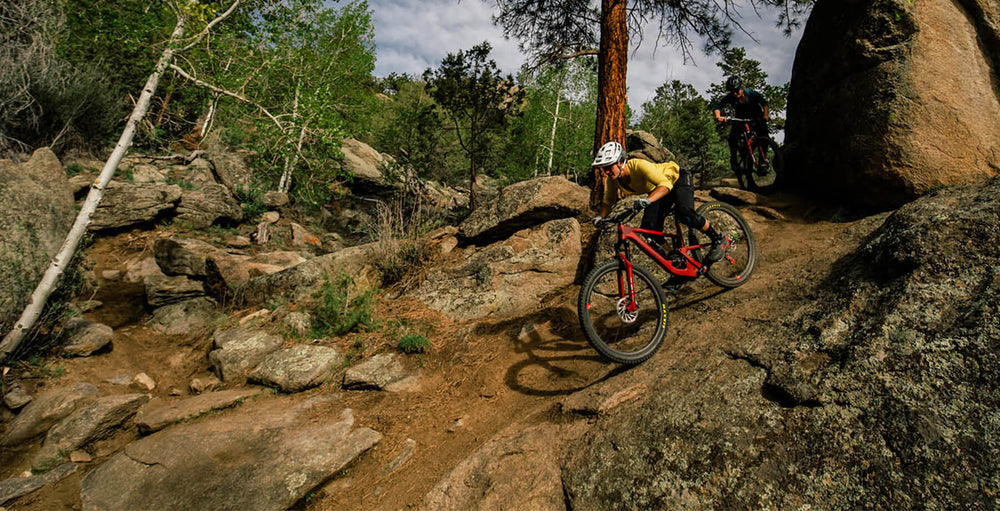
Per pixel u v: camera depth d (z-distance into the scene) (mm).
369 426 3904
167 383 5195
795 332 3021
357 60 19359
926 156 4504
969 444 1959
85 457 3900
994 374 2115
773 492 2201
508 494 2795
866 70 5055
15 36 9281
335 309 5457
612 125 7922
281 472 3365
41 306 4949
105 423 4156
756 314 3535
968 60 4730
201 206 11258
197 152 7625
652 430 2785
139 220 9930
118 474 3527
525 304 5516
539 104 26953
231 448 3650
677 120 26703
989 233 2732
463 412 3926
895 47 4848
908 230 3086
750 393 2725
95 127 11469
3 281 4953
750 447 2430
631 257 5230
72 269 5680
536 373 4145
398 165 16578
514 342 4730
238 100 8117
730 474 2354
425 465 3387
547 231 6285
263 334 5367
